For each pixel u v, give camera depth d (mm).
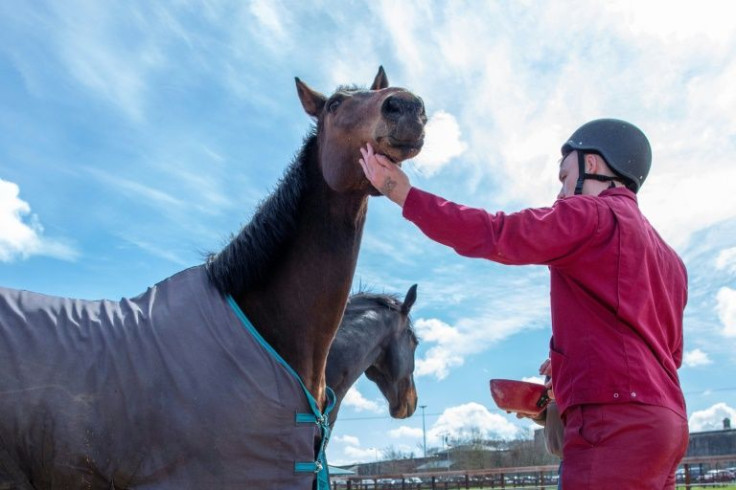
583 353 2092
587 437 2027
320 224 2605
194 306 2445
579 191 2355
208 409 2240
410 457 44562
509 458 36969
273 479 2271
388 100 2303
